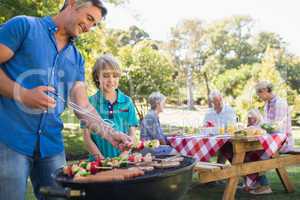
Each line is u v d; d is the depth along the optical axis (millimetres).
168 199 1632
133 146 2172
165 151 3398
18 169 1840
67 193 1520
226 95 17328
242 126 4984
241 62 25891
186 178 1723
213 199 4215
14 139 1827
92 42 8797
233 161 3955
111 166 1875
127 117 2619
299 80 18172
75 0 1885
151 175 1545
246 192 4453
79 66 2113
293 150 4574
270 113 4762
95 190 1515
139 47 13422
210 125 4840
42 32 1875
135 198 1531
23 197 1872
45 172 1980
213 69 24062
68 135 9148
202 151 4172
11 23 1797
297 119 14359
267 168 4238
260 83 4824
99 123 2170
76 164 1899
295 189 4551
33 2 6930
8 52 1772
